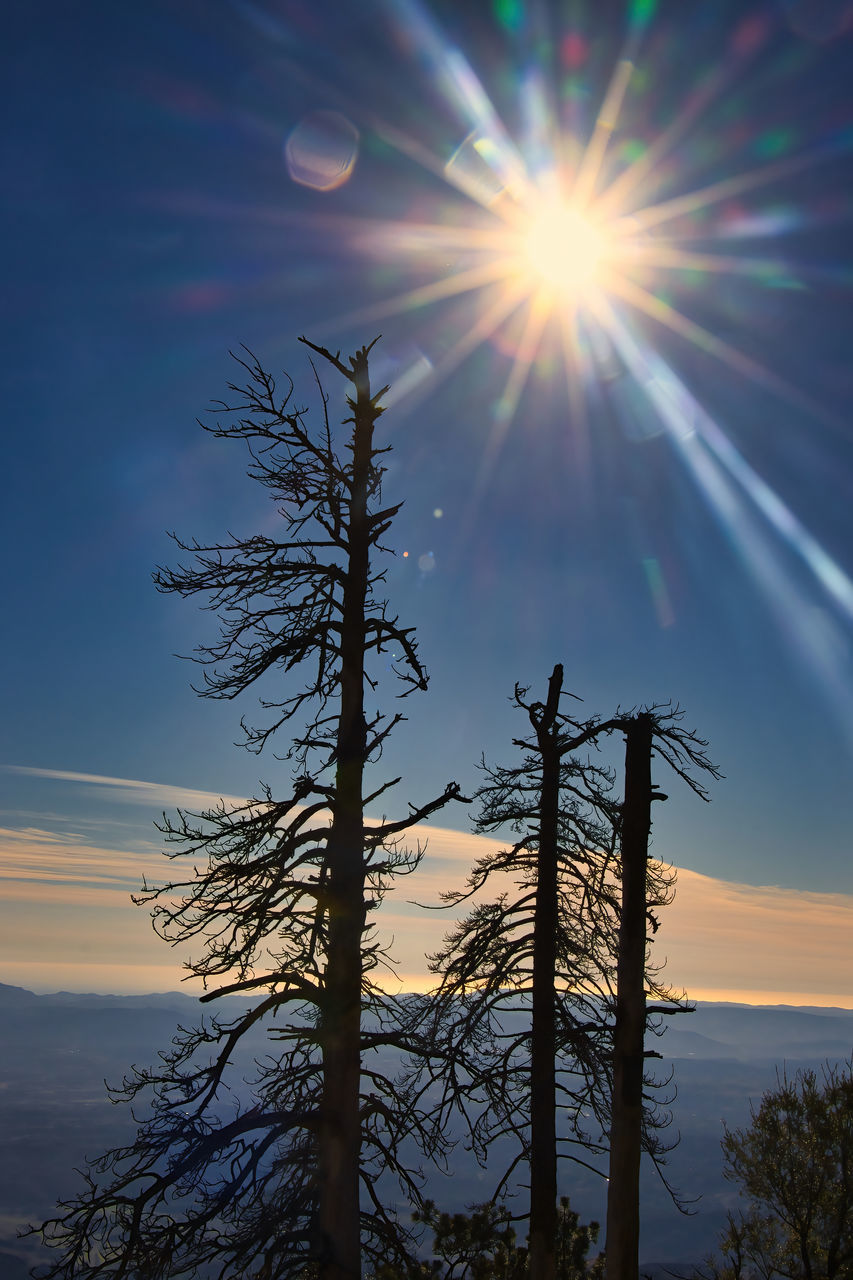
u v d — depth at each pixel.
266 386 12.58
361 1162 11.38
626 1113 13.05
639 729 13.87
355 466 13.03
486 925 15.37
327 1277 10.54
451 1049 12.73
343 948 11.52
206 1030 10.97
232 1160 10.54
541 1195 14.59
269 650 12.20
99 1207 10.16
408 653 12.52
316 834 11.88
